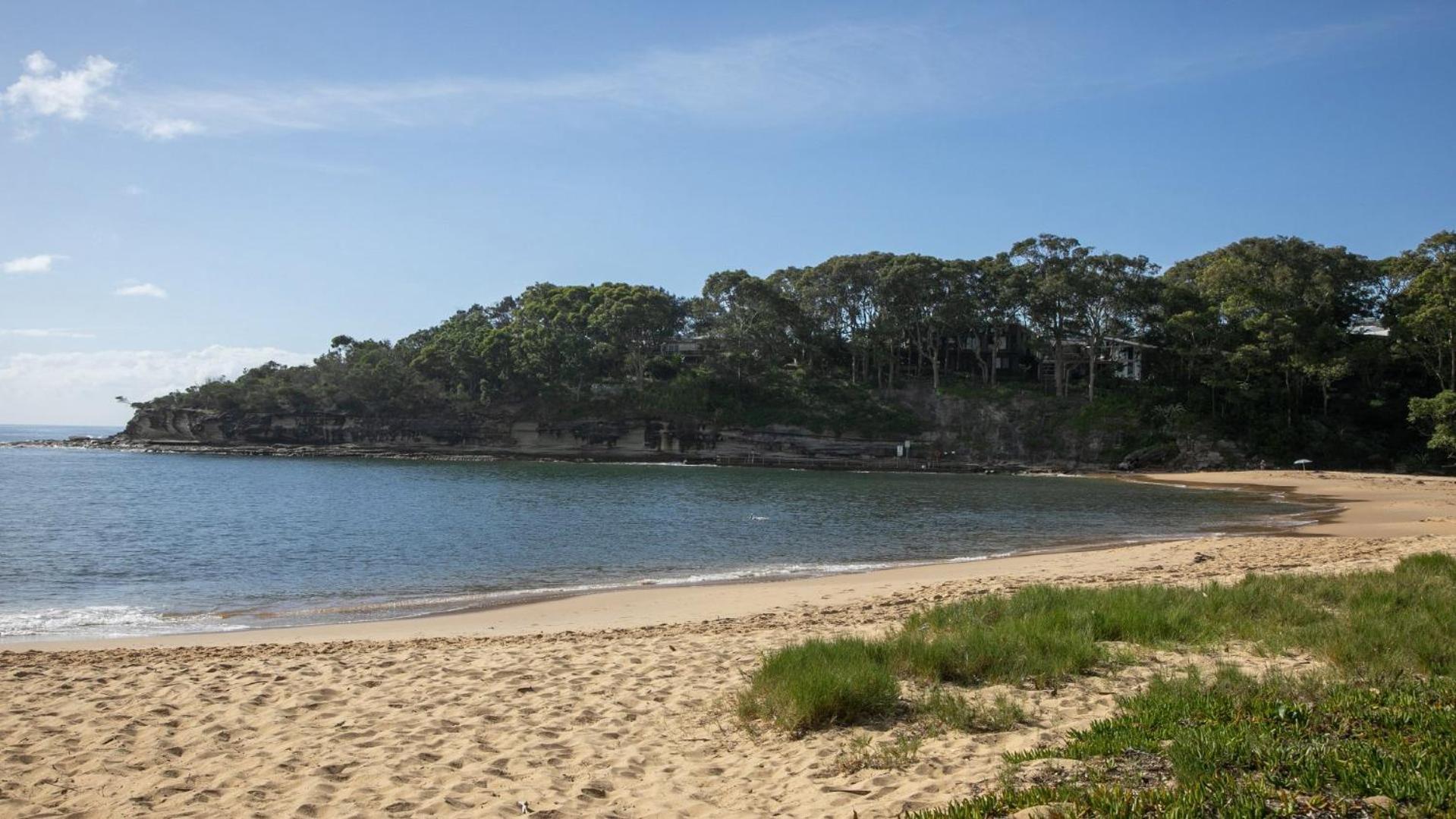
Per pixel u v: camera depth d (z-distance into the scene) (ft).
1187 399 305.94
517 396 370.53
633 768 25.05
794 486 225.35
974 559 92.73
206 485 216.13
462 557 96.07
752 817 20.48
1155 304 315.58
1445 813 15.85
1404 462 264.93
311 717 31.45
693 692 33.55
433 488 206.18
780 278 388.98
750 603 63.67
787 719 27.58
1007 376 374.22
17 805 23.21
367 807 22.65
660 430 343.67
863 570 85.25
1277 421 282.15
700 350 376.89
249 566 89.45
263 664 41.09
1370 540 93.09
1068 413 317.83
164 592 74.38
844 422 334.85
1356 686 26.04
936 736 25.70
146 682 36.99
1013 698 29.30
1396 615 36.94
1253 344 289.53
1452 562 54.44
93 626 59.26
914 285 336.29
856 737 25.99
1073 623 39.22
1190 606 42.96
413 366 386.93
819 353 368.07
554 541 111.14
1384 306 295.89
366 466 307.37
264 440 382.42
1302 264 303.89
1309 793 17.37
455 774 25.17
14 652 46.37
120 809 22.91
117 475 252.21
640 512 151.64
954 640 35.19
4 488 202.80
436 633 54.70
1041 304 316.40
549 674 37.58
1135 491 209.05
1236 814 16.33
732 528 127.44
